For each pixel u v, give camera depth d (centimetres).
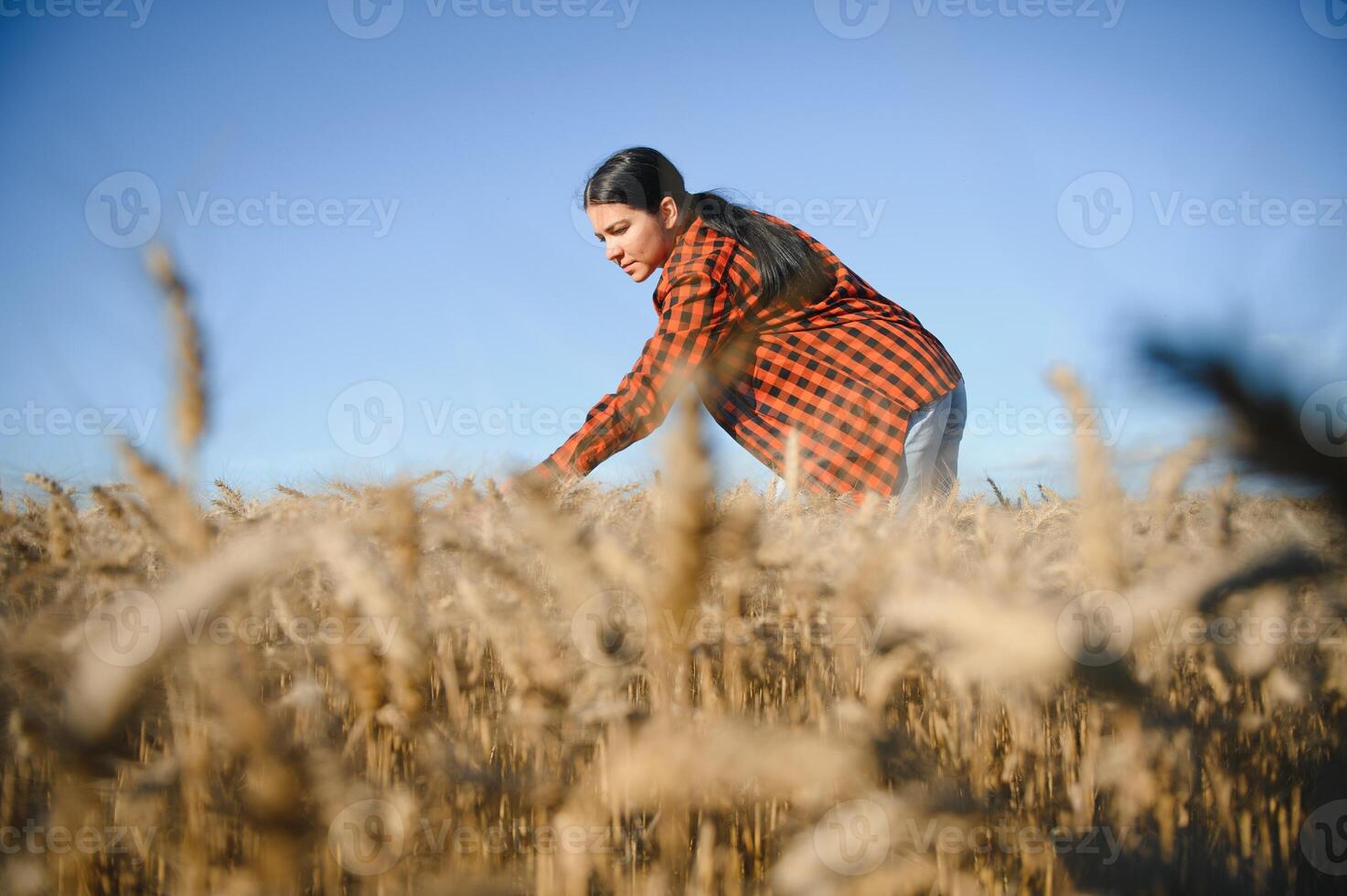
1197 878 94
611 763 94
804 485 169
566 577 92
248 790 72
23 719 70
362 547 104
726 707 110
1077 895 93
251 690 72
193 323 86
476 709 115
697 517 76
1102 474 76
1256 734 121
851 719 92
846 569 109
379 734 102
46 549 143
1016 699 114
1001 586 84
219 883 79
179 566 85
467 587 102
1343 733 109
